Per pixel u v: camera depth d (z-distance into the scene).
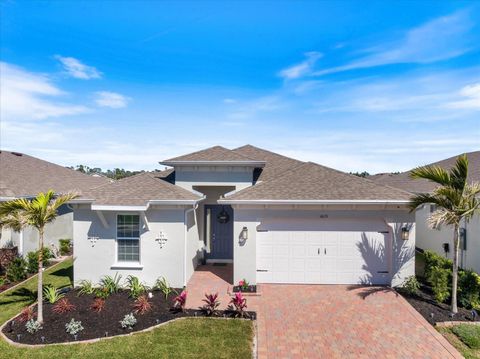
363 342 9.62
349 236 14.68
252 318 11.07
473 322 10.77
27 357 8.69
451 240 17.62
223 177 18.03
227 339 9.61
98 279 14.77
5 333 10.09
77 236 14.86
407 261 14.30
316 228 14.73
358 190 14.87
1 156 24.19
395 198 14.12
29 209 10.28
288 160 21.81
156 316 11.16
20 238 18.88
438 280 12.46
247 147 23.81
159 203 14.15
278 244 14.79
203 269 17.44
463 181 11.38
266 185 15.56
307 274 14.76
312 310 11.88
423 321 10.94
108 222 14.74
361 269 14.65
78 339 9.62
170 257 14.56
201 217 18.88
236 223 14.67
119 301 12.66
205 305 12.16
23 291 14.55
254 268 14.57
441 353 9.02
